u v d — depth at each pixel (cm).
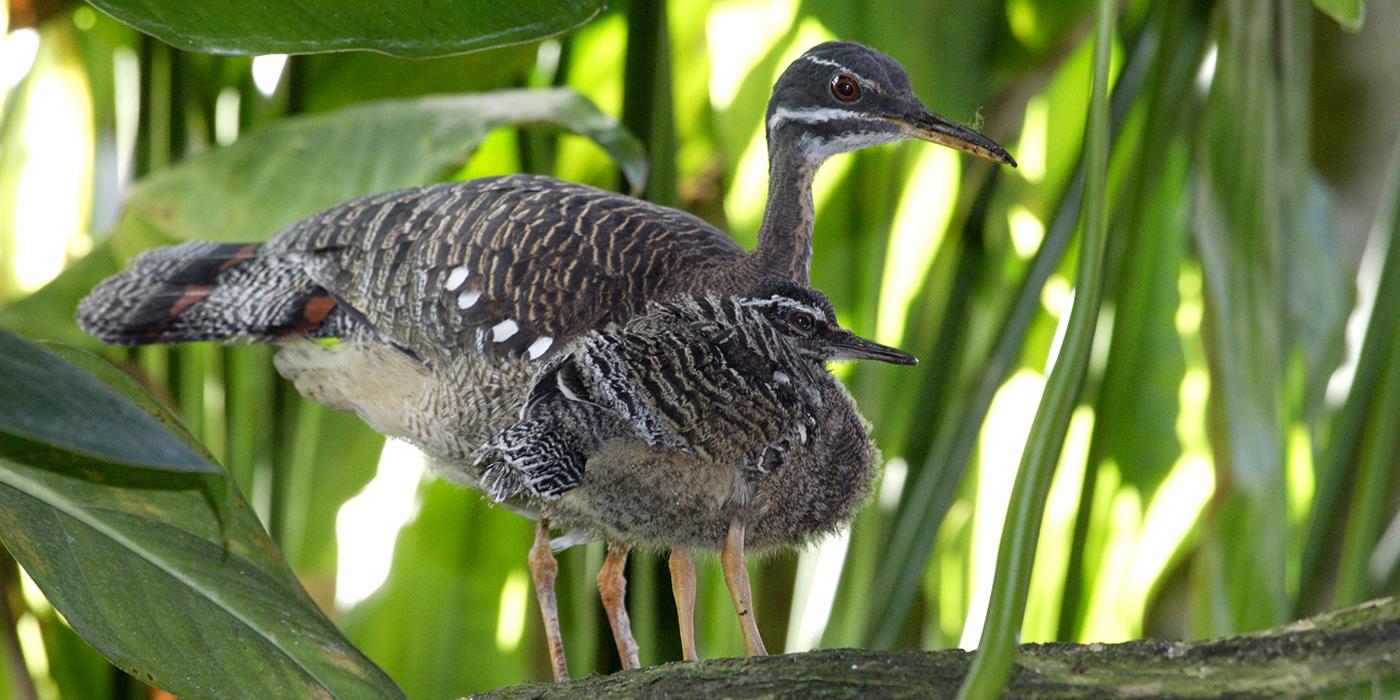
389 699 591
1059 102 1318
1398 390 923
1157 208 1245
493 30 473
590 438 746
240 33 460
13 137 1284
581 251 853
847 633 1149
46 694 1236
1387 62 1192
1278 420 996
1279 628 521
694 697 558
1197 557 1062
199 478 604
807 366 826
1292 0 993
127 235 1020
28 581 1178
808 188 947
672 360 753
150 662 572
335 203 931
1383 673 483
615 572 923
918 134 922
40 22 1124
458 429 855
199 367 1152
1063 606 1143
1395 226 946
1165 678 508
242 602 596
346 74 1146
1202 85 1138
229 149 953
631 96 1091
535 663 1220
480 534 1196
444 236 851
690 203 1316
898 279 1404
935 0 1145
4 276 1297
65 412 365
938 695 525
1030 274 1123
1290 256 1017
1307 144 1011
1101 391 1130
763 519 820
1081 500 1143
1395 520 1087
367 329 869
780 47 1259
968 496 1396
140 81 1148
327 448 1166
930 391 1226
